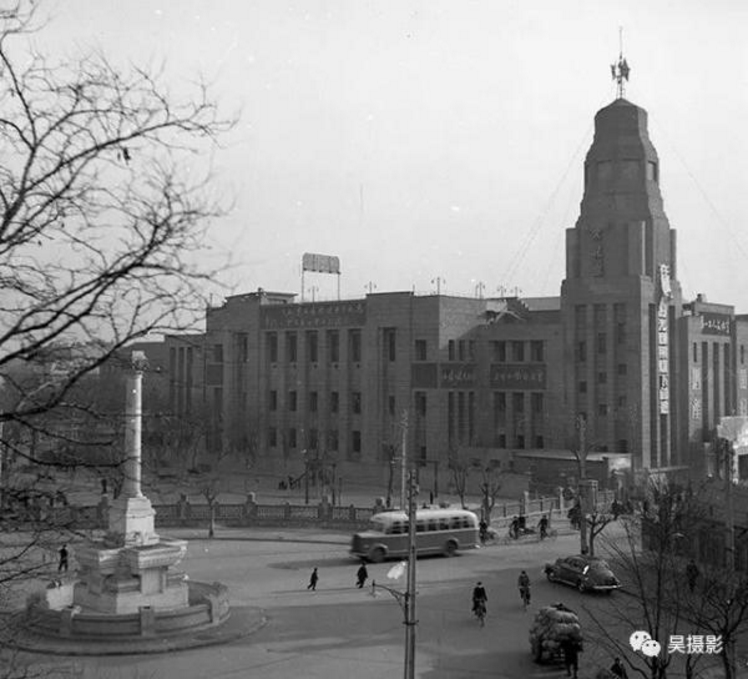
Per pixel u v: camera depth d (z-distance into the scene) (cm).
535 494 7388
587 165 8744
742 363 9450
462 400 8962
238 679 2623
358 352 9388
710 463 8162
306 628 3309
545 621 2825
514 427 8894
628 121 8612
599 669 2695
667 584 3344
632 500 6300
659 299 8362
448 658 2894
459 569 4591
